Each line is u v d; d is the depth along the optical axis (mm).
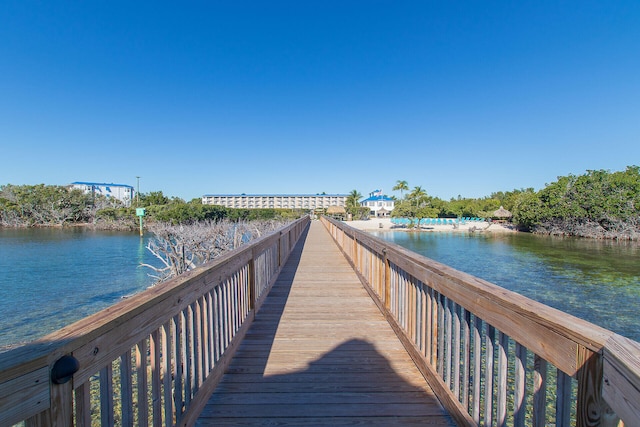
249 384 2355
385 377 2459
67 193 51594
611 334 861
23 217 46875
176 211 33656
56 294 11656
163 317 1513
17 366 756
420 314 2621
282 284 5660
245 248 3344
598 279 15258
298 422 1928
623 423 756
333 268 7254
